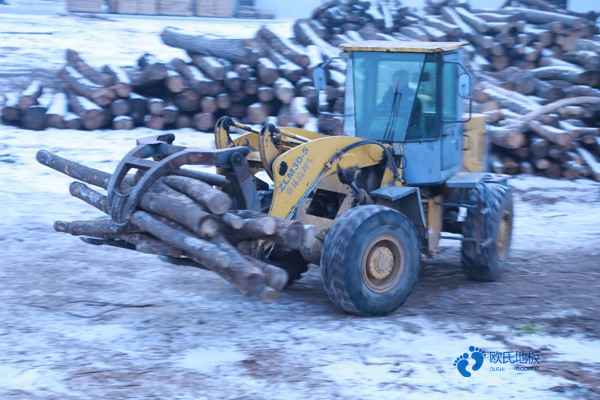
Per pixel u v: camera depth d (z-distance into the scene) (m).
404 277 8.16
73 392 6.18
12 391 6.18
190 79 17.30
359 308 7.89
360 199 8.44
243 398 6.11
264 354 7.00
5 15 30.22
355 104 8.91
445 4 20.02
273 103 17.25
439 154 8.92
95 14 31.72
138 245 7.72
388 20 19.47
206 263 7.20
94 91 17.19
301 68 17.14
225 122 8.64
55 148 15.64
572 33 17.92
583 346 7.41
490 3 27.02
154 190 7.67
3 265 9.68
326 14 19.48
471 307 8.53
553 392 6.36
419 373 6.66
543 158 15.26
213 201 7.24
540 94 16.48
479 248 9.27
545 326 7.94
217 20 31.50
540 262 10.54
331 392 6.25
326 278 7.83
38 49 23.56
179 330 7.59
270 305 8.47
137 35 26.80
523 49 17.72
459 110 9.20
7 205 12.24
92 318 7.91
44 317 7.91
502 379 6.59
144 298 8.60
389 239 8.02
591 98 15.62
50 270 9.55
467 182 9.04
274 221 7.32
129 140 16.44
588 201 13.98
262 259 7.97
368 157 8.48
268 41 18.05
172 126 17.61
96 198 8.29
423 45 8.94
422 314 8.25
